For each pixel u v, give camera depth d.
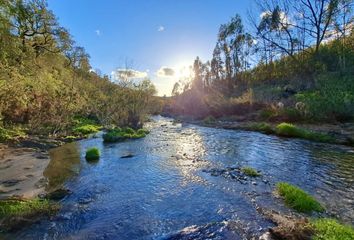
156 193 9.09
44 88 25.50
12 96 20.72
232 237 5.99
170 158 14.47
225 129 27.41
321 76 34.00
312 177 10.36
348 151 14.66
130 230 6.57
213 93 55.38
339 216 6.94
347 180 9.87
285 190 8.44
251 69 59.69
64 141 20.59
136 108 29.66
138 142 20.23
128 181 10.52
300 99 28.27
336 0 33.78
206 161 13.54
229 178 10.49
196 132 26.02
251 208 7.56
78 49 49.97
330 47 40.81
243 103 36.59
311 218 6.75
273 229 6.01
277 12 39.72
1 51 22.39
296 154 14.37
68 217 7.31
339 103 23.09
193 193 8.97
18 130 20.73
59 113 25.75
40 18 33.34
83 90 35.41
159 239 6.09
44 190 9.51
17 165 12.77
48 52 37.31
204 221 6.90
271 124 25.53
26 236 6.30
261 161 13.20
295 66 42.88
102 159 14.44
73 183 10.34
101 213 7.58
